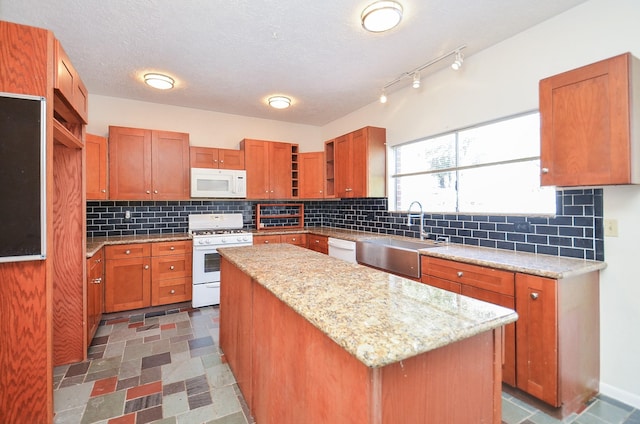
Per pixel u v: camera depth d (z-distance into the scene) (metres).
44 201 1.46
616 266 1.80
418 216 3.21
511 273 1.79
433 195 3.13
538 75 2.16
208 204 4.14
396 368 0.80
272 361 1.38
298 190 4.41
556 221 2.09
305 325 1.09
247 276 1.73
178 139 3.64
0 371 1.45
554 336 1.61
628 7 1.75
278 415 1.32
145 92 3.39
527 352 1.72
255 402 1.60
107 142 3.29
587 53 1.92
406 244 3.14
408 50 2.50
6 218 1.40
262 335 1.50
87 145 3.02
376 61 2.69
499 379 1.02
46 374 1.51
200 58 2.62
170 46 2.41
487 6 1.95
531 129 2.29
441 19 2.08
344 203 4.46
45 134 1.46
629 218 1.75
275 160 4.23
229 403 1.79
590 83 1.62
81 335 2.24
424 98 3.10
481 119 2.55
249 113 4.21
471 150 2.73
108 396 1.84
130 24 2.10
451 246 2.66
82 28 2.14
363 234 3.74
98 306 2.78
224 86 3.24
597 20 1.87
